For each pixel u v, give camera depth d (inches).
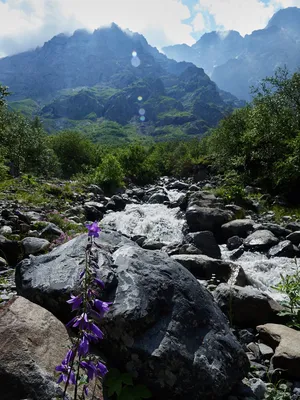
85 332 97.9
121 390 152.5
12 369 133.6
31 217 508.1
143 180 1387.8
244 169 975.6
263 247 478.0
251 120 1028.5
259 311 250.7
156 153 1913.1
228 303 255.8
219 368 165.9
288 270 398.0
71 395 134.8
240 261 447.5
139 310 167.8
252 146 963.3
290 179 778.8
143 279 186.7
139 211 685.9
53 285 187.8
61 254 215.9
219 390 161.3
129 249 212.8
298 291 256.7
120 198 761.6
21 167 1395.2
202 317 183.3
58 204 666.2
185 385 156.8
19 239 422.9
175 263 209.5
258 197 753.0
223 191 740.0
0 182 813.9
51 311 185.3
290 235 487.8
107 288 179.6
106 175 1008.2
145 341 162.6
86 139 2218.3
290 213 664.4
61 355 151.0
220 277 346.0
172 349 160.6
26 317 157.3
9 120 1524.4
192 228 578.6
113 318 165.0
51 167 1595.7
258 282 351.3
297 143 784.3
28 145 1464.1
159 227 603.5
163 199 838.5
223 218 572.7
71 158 1951.3
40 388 132.3
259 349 215.9
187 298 187.3
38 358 142.7
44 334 154.4
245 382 183.5
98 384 148.3
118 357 163.2
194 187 979.9
